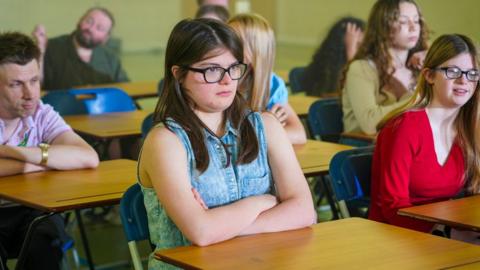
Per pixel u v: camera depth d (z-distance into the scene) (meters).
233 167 2.36
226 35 2.27
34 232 2.89
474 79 2.91
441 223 2.46
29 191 2.83
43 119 3.31
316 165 3.23
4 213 3.12
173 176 2.22
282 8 12.97
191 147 2.29
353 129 4.29
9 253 3.12
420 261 1.97
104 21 6.37
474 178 3.01
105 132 4.05
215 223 2.17
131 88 6.02
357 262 1.96
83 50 6.32
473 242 2.86
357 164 3.13
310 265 1.94
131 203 2.50
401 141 2.89
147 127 3.93
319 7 11.98
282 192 2.40
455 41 2.92
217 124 2.38
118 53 9.96
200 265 1.95
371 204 3.04
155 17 10.75
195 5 10.93
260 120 2.44
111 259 4.25
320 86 6.10
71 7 9.41
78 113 4.69
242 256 2.03
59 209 2.62
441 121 2.96
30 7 9.13
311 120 4.40
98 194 2.79
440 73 2.92
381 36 4.22
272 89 3.79
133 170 3.20
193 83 2.27
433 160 2.94
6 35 3.18
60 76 6.21
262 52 3.35
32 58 3.17
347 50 6.08
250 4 13.36
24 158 3.10
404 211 2.57
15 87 3.16
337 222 2.37
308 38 12.42
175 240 2.30
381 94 4.23
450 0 8.84
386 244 2.12
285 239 2.18
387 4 4.20
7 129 3.25
